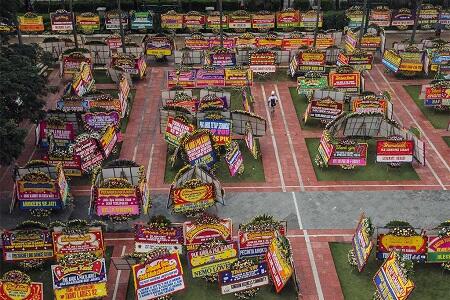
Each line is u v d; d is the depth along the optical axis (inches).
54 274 906.7
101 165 1284.4
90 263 914.7
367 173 1296.8
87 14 2166.6
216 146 1325.0
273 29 2235.5
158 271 916.0
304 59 1756.9
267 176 1289.4
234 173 1254.9
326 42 1968.5
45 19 2273.6
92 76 1738.4
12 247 1001.5
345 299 962.7
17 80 1261.1
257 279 957.2
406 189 1245.1
